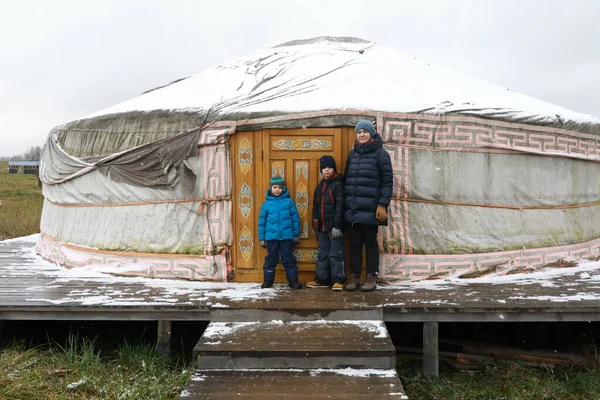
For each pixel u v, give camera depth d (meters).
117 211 6.00
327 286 5.27
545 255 5.93
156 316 4.58
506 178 5.71
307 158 5.40
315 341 3.96
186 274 5.62
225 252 5.52
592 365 4.57
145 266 5.77
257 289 5.14
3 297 4.86
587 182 6.39
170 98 6.05
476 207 5.62
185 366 4.47
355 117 5.31
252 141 5.46
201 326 5.57
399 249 5.43
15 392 3.87
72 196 6.50
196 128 5.47
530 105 6.09
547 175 5.93
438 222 5.52
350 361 3.81
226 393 3.42
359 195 4.94
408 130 5.38
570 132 6.00
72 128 6.55
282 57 7.11
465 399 3.99
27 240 9.38
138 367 4.41
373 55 7.02
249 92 5.96
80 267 6.23
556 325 5.50
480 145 5.55
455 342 5.05
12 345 4.85
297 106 5.38
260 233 5.20
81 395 3.89
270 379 3.64
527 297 4.74
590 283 5.34
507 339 5.26
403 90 5.81
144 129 5.75
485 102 5.79
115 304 4.59
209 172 5.51
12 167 41.47
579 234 6.25
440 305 4.45
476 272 5.60
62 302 4.66
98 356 4.49
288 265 5.20
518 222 5.79
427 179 5.46
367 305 4.46
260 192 5.46
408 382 4.34
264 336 4.07
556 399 4.00
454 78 6.62
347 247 5.39
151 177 5.71
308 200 5.42
